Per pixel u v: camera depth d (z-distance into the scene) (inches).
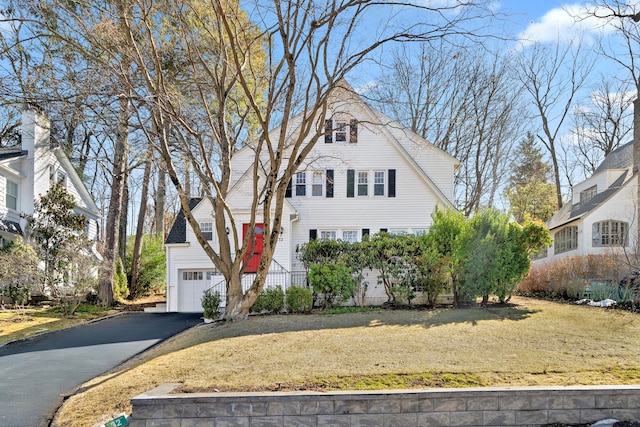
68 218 737.0
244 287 607.2
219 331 430.6
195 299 767.1
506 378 248.7
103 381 302.0
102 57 517.3
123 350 417.7
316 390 233.0
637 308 470.3
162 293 1054.4
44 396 290.0
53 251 700.0
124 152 834.2
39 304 718.5
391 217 740.0
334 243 617.9
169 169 480.4
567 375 252.7
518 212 1573.6
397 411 220.5
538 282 642.8
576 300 553.3
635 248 649.6
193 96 587.8
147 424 221.0
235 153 767.7
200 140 457.7
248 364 297.1
